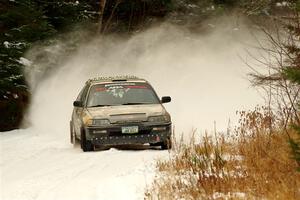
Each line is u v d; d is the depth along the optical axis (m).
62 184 34.31
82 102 54.78
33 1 94.94
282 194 25.91
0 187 34.62
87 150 50.03
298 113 35.34
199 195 27.95
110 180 34.00
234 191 28.66
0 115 81.00
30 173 39.62
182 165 35.16
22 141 62.81
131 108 50.97
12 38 79.50
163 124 50.00
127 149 52.56
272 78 38.59
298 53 35.09
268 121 40.25
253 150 35.00
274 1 57.00
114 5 119.06
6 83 77.75
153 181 32.00
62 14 103.00
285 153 31.75
